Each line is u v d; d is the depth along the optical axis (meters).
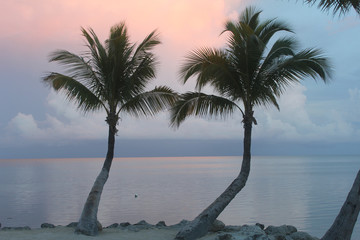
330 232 8.62
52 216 28.73
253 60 11.52
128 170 143.12
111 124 12.93
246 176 11.59
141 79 13.43
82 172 128.50
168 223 25.67
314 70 11.34
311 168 140.38
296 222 25.67
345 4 9.06
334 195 43.22
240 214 29.33
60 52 12.24
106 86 12.85
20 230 11.87
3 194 47.38
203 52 11.66
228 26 11.69
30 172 130.00
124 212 31.12
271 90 12.31
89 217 11.23
